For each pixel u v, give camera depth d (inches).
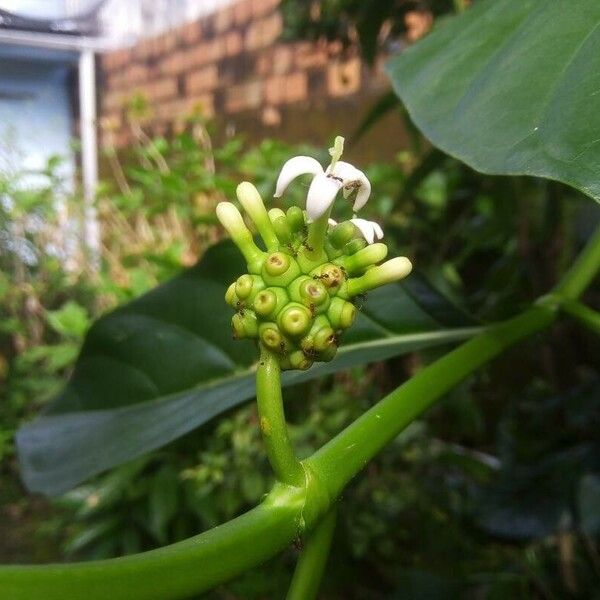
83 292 32.1
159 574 3.3
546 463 17.1
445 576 16.2
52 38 33.8
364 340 7.4
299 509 3.9
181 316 7.9
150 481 22.2
